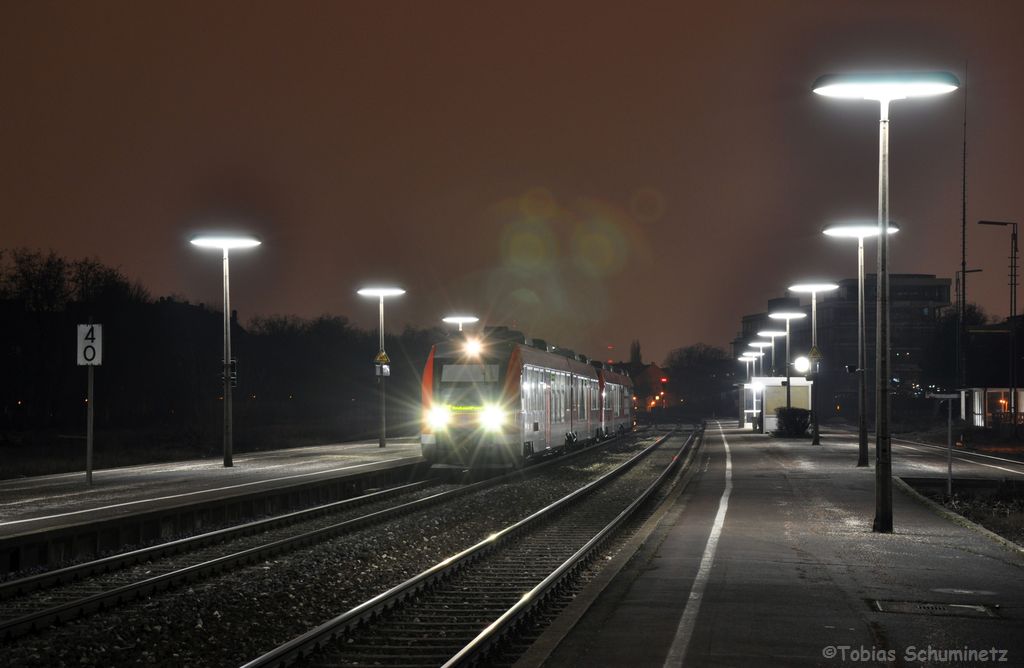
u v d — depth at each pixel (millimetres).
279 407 101188
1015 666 9156
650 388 191750
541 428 37219
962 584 13070
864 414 34438
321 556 17016
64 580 14922
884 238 18812
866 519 20078
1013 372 59156
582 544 18703
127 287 86125
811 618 11016
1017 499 28125
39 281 80000
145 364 84750
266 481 28375
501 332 36281
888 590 12617
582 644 9844
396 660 10266
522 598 12547
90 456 27891
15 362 78875
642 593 12383
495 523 22281
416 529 20641
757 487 27016
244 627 12031
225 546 18734
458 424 33344
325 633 10781
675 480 32812
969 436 57750
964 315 68438
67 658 10602
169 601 13234
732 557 15219
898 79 18172
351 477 29922
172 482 28531
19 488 27094
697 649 9648
